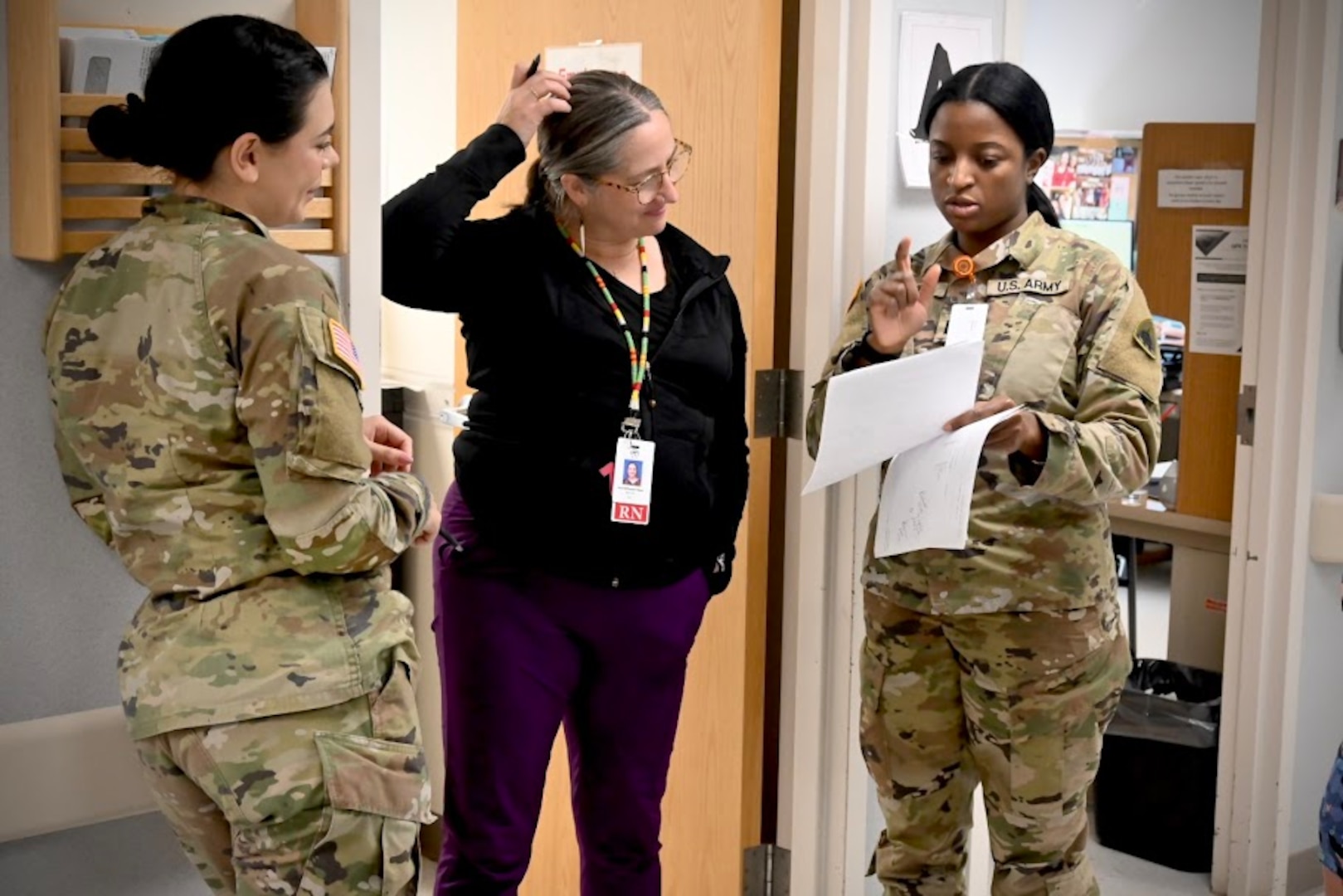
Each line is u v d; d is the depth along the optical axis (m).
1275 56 3.07
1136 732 3.54
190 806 1.58
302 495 1.48
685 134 2.77
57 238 1.73
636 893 2.31
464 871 2.21
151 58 1.75
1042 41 5.21
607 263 2.17
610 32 2.88
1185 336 3.75
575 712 2.28
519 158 2.13
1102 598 2.21
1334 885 2.01
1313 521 3.21
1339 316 3.19
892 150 2.61
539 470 2.12
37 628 1.85
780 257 2.74
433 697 3.43
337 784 1.53
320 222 1.97
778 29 2.64
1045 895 2.30
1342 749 2.04
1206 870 3.49
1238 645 3.28
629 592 2.17
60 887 1.88
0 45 1.74
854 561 2.67
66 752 1.79
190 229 1.54
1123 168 4.57
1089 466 2.05
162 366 1.50
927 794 2.38
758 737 2.82
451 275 2.12
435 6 3.47
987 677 2.23
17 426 1.81
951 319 2.24
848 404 2.03
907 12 2.59
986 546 2.18
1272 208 3.11
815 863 2.78
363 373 2.00
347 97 1.94
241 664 1.51
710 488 2.22
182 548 1.53
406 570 3.49
